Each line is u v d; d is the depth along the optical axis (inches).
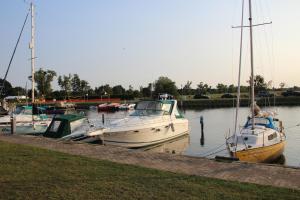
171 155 472.1
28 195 287.6
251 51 753.0
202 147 924.0
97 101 3590.1
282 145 731.4
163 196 281.4
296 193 287.3
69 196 283.6
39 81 4010.8
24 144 598.5
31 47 1079.0
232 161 419.8
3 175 353.1
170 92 3481.8
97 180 332.2
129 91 4227.4
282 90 4018.2
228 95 3654.0
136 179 335.6
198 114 2260.1
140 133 828.0
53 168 384.2
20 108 1036.5
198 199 272.8
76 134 756.0
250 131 716.0
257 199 272.2
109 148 545.6
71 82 4441.4
